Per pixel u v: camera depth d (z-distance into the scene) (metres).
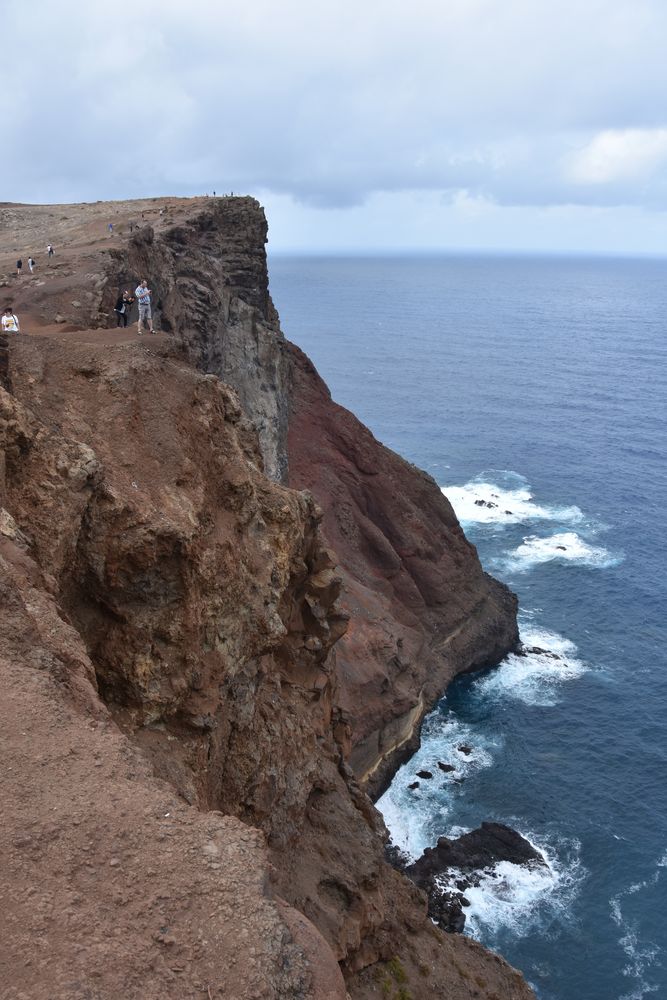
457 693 64.12
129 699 20.05
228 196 65.94
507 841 47.75
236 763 22.95
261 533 25.45
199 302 49.69
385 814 51.25
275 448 60.16
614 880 46.09
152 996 8.47
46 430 19.31
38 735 11.70
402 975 25.66
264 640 24.05
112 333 30.45
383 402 170.12
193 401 24.19
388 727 54.38
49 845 9.93
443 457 128.62
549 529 97.62
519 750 57.56
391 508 69.00
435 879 44.91
